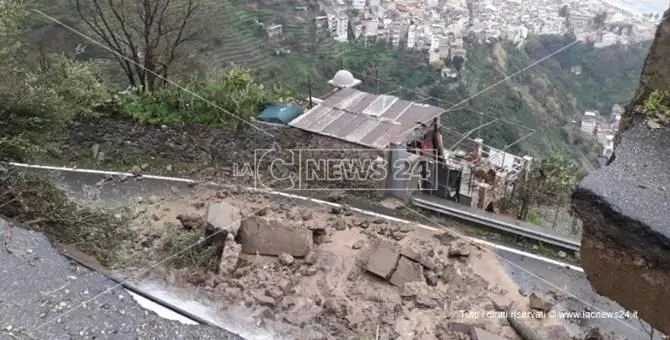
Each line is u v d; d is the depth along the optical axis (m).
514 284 7.78
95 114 9.38
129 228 8.20
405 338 6.66
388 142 9.11
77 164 10.09
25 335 3.82
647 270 2.11
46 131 7.83
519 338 6.79
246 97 10.26
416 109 9.86
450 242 8.52
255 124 9.90
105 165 10.19
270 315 6.26
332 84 10.77
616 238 2.14
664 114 2.43
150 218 8.75
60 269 4.41
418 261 7.96
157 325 4.03
